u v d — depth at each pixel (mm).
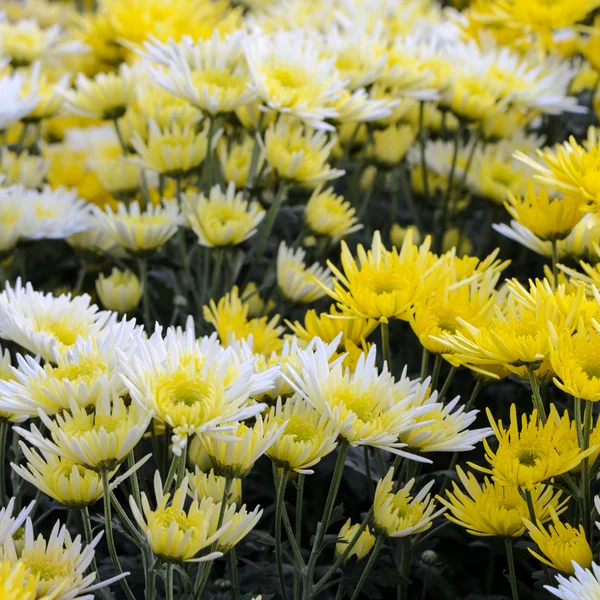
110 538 1541
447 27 2260
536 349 1581
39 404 1548
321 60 1924
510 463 1574
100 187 2078
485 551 1819
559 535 1580
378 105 1909
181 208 1905
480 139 2098
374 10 2258
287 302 1865
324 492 1895
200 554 1575
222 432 1539
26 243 1904
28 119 2078
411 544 1696
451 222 2109
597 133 2170
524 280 2057
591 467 1621
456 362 1634
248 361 1564
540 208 1711
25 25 2240
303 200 2031
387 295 1641
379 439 1559
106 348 1571
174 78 1858
